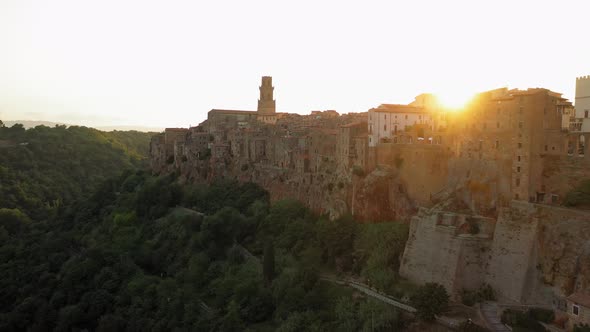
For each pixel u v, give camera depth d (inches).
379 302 4323.3
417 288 4392.2
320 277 5216.5
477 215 4559.5
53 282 6707.7
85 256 7017.7
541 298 3902.6
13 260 7657.5
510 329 3634.4
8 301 6697.8
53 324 6053.2
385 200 5502.0
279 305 5004.9
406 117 6205.7
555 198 4291.3
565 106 4463.6
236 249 6387.8
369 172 5856.3
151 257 7003.0
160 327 5349.4
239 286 5383.9
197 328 5118.1
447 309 4020.7
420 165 5359.3
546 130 4372.5
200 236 6683.1
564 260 3791.8
